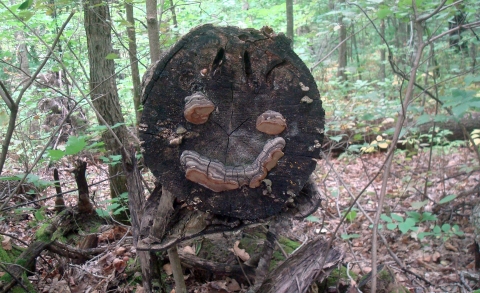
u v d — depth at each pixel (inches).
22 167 167.5
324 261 87.7
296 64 67.3
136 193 88.6
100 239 130.0
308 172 72.4
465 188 178.7
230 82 67.5
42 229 125.1
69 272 112.3
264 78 67.9
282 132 70.3
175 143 68.0
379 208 79.4
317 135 70.6
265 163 68.3
